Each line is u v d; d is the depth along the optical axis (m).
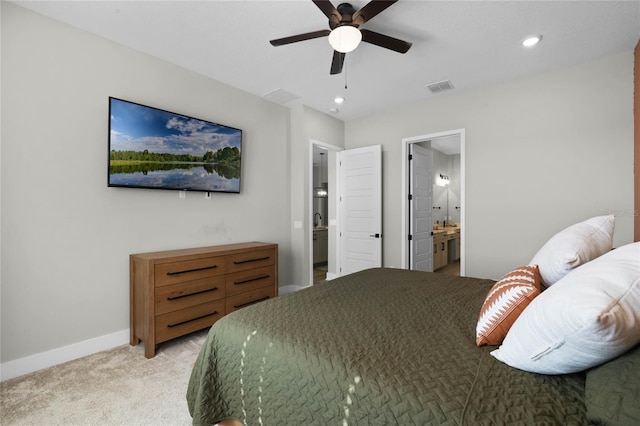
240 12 2.25
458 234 6.96
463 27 2.43
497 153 3.49
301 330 1.28
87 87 2.46
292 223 4.29
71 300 2.38
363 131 4.67
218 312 2.88
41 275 2.25
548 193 3.20
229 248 3.11
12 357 2.12
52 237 2.30
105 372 2.17
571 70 3.06
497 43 2.66
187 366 2.27
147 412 1.73
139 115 2.71
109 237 2.58
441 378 0.91
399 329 1.29
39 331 2.24
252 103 3.79
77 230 2.42
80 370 2.20
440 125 3.90
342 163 4.80
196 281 2.72
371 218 4.46
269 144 4.01
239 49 2.76
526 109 3.31
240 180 3.59
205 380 1.31
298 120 4.21
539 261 1.44
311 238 4.29
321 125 4.46
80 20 2.33
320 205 8.07
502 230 3.47
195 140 3.12
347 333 1.24
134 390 1.94
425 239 4.61
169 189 2.93
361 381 0.93
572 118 3.06
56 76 2.31
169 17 2.30
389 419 0.83
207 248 3.12
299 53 2.83
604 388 0.67
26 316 2.18
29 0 2.10
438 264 5.86
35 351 2.21
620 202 2.84
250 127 3.76
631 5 2.15
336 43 2.17
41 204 2.25
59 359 2.31
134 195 2.74
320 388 0.99
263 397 1.15
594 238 1.28
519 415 0.75
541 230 3.24
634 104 2.75
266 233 3.96
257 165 3.85
